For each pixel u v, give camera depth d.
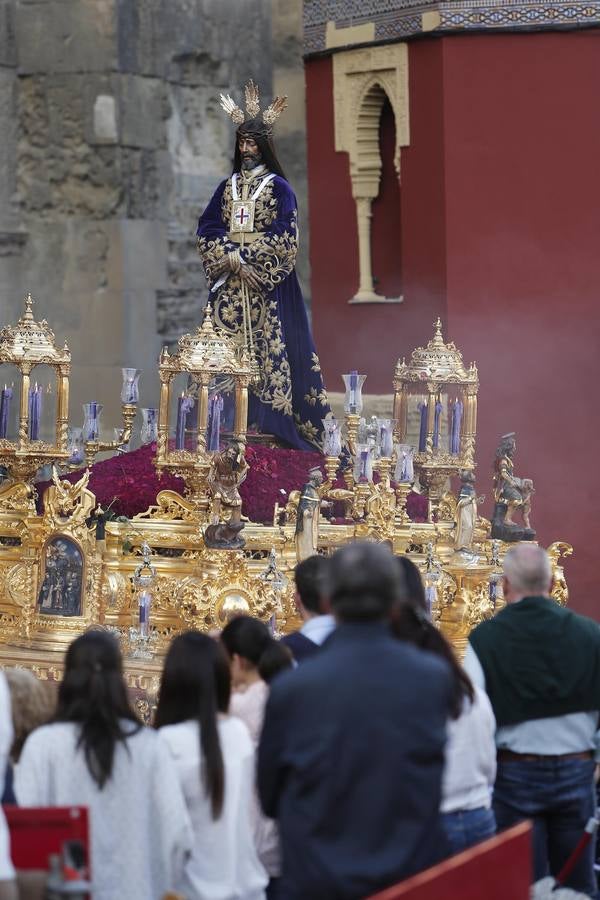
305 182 61.19
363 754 15.28
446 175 53.62
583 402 53.62
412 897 15.10
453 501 37.31
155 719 20.03
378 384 57.69
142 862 18.42
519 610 22.86
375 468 35.72
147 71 56.47
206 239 39.94
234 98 59.69
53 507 32.53
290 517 33.41
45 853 16.78
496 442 53.38
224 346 32.78
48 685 20.95
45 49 55.75
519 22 53.09
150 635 31.70
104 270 56.03
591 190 53.47
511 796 22.88
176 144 57.94
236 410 33.03
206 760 19.20
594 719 23.11
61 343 56.56
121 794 18.45
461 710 19.86
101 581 32.47
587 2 53.03
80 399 56.56
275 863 20.91
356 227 59.22
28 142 56.34
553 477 53.66
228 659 20.36
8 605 33.28
